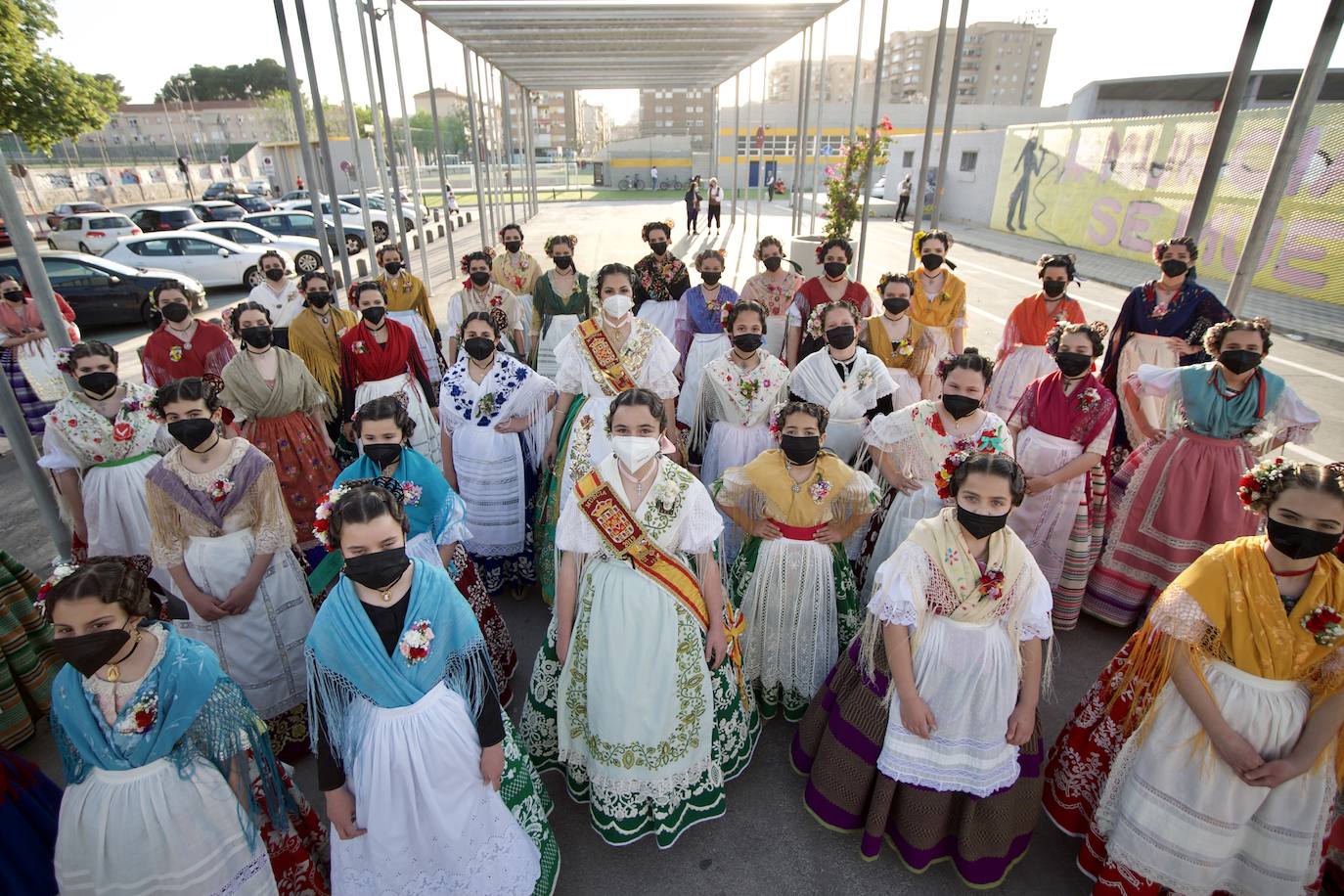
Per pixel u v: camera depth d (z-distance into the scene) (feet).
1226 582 7.09
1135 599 13.12
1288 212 40.91
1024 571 7.80
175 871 6.66
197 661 6.68
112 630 6.23
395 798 6.84
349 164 114.83
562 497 12.79
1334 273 38.42
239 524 9.91
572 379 13.53
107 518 12.21
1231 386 11.66
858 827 9.14
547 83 73.26
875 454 12.05
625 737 8.34
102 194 121.39
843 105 126.93
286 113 211.61
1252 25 15.26
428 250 61.26
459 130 249.75
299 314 18.70
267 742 7.28
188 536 9.78
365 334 16.08
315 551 14.37
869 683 8.79
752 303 13.43
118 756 6.43
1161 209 51.19
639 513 8.22
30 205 107.34
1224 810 7.22
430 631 6.70
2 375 13.55
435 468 10.14
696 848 9.16
